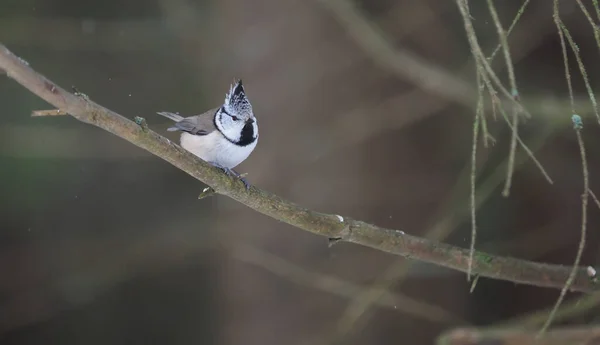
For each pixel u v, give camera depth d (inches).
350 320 418.3
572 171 507.2
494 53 222.5
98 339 636.7
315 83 483.5
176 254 570.6
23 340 621.9
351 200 479.2
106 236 623.5
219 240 496.1
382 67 471.2
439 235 406.6
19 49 595.5
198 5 577.9
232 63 498.9
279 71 486.9
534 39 485.1
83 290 573.0
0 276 605.0
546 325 240.1
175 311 645.3
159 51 589.0
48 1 615.8
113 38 557.6
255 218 492.1
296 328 475.2
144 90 614.2
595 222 512.7
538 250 518.0
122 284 646.5
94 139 526.3
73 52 615.2
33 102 571.5
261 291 485.4
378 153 487.2
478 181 513.0
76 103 215.3
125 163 628.4
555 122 411.2
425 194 488.1
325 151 478.9
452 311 501.0
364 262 479.5
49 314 617.6
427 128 501.4
